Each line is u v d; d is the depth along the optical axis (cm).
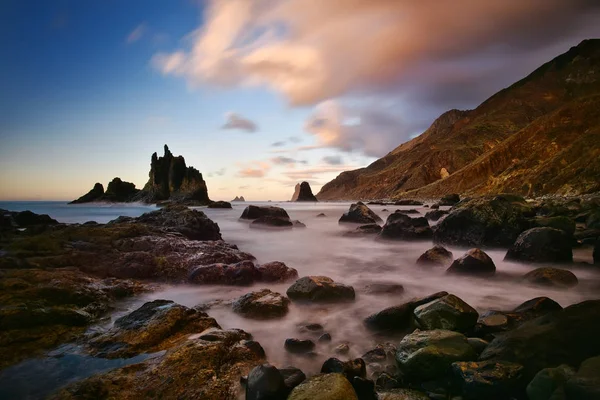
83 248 1083
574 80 16812
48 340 562
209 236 1703
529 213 1467
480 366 418
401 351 485
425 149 18988
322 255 1544
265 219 2664
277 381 403
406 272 1170
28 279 746
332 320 719
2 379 464
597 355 399
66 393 407
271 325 693
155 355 505
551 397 345
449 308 575
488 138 15438
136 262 1023
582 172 4947
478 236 1426
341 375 406
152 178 10394
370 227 2089
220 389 432
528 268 1070
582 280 926
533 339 435
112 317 707
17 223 2055
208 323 621
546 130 8694
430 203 7362
